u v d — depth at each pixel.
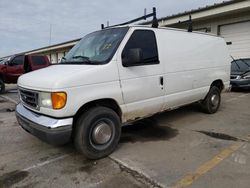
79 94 3.55
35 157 4.09
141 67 4.30
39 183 3.27
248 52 12.74
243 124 5.57
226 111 6.81
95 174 3.46
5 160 4.00
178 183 3.14
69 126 3.50
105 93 3.82
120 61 4.01
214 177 3.27
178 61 5.06
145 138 4.80
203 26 14.77
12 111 7.84
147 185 3.12
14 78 12.56
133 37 4.26
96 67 3.76
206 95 6.28
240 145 4.34
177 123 5.76
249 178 3.23
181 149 4.22
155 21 4.70
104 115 3.89
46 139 3.51
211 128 5.34
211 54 6.10
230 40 13.49
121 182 3.22
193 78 5.52
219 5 12.43
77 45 4.91
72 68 3.82
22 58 12.97
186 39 5.33
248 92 10.06
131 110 4.26
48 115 3.55
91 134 3.80
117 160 3.86
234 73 10.33
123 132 5.18
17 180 3.36
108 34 4.46
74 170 3.60
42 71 4.07
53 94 3.38
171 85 4.92
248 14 12.37
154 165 3.65
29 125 3.74
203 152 4.08
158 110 4.84
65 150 4.34
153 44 4.57
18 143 4.74
